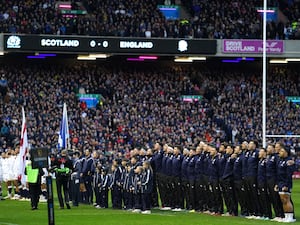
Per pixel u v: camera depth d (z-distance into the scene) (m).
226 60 164.50
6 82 148.38
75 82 153.38
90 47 147.25
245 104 157.38
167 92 156.88
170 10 163.75
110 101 151.12
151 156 78.00
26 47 144.12
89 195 83.50
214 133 147.88
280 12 168.50
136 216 69.56
